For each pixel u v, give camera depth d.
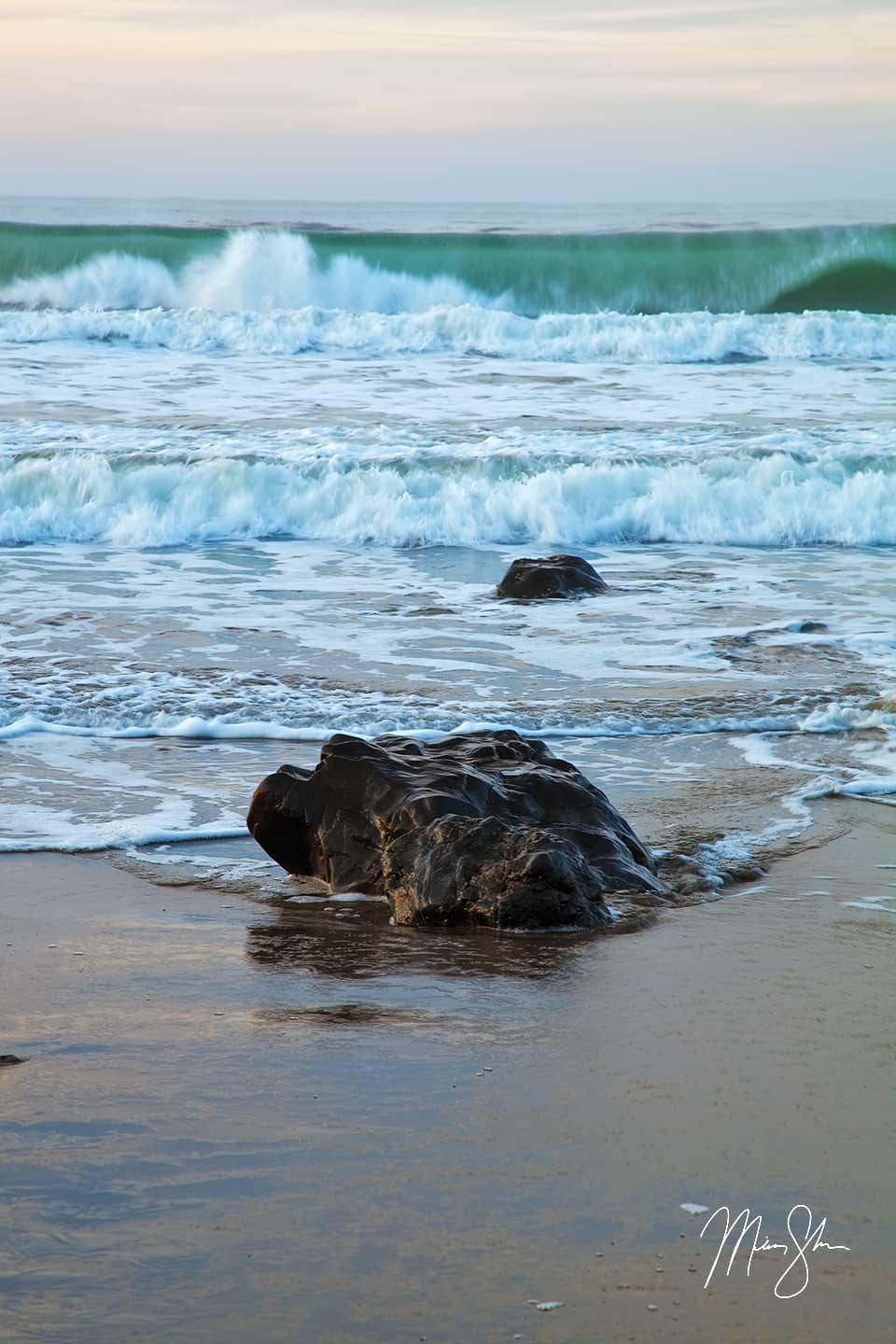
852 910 16.75
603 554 43.06
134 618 33.59
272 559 41.44
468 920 16.19
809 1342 7.96
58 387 61.34
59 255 86.50
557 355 73.56
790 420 56.62
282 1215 9.31
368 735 24.70
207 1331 8.01
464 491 46.09
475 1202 9.53
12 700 26.16
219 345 73.25
